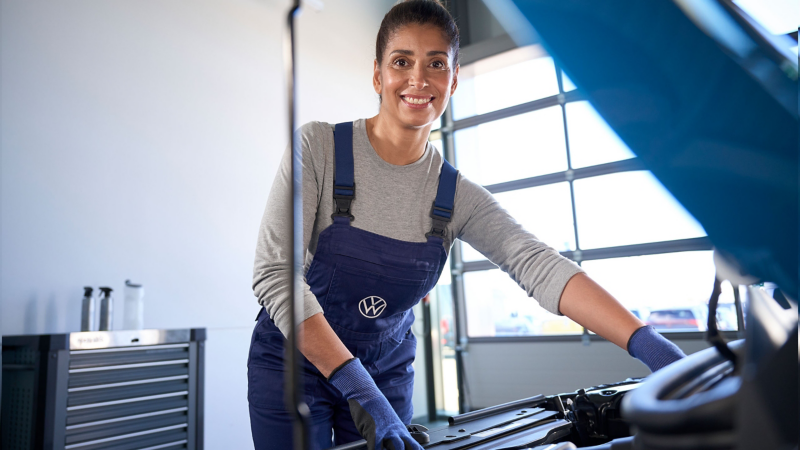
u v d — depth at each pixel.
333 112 4.71
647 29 0.23
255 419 1.05
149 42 3.46
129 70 3.34
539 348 4.69
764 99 0.22
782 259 0.24
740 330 0.30
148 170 3.35
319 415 1.03
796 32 0.24
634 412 0.26
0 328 2.68
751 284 0.27
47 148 2.93
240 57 4.00
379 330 1.11
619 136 0.25
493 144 4.93
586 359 4.48
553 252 0.93
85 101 3.11
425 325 5.18
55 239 2.90
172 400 2.79
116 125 3.23
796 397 0.24
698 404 0.25
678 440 0.25
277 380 1.03
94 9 3.21
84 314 2.71
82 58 3.13
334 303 1.06
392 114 1.01
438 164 1.12
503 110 4.86
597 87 0.24
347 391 0.73
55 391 2.35
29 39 2.92
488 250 1.09
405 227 1.08
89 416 2.45
